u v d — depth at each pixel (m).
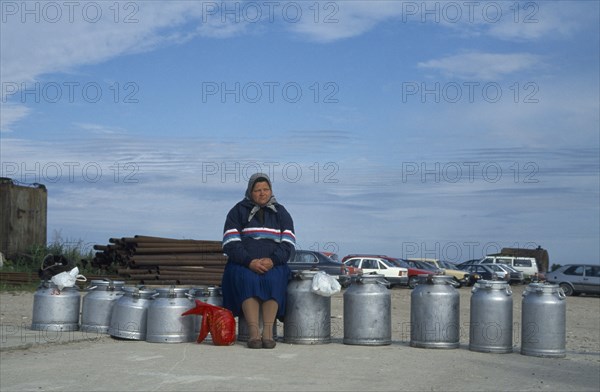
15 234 24.06
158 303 8.06
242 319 8.34
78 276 9.16
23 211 24.34
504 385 6.13
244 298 7.92
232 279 8.03
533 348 7.77
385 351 7.71
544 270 50.31
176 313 8.02
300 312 8.09
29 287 19.88
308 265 25.84
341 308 16.72
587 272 32.97
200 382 5.93
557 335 7.74
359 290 8.11
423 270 33.12
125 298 8.32
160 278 22.09
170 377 6.11
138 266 22.34
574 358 7.81
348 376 6.31
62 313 8.96
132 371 6.33
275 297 7.91
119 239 22.89
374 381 6.13
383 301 8.11
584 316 19.73
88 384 5.82
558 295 7.81
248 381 6.00
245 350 7.59
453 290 8.11
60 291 9.00
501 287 7.93
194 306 8.19
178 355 7.17
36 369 6.37
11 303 15.81
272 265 7.96
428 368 6.80
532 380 6.38
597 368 7.09
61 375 6.13
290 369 6.55
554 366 7.14
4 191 24.05
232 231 8.12
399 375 6.42
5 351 7.30
